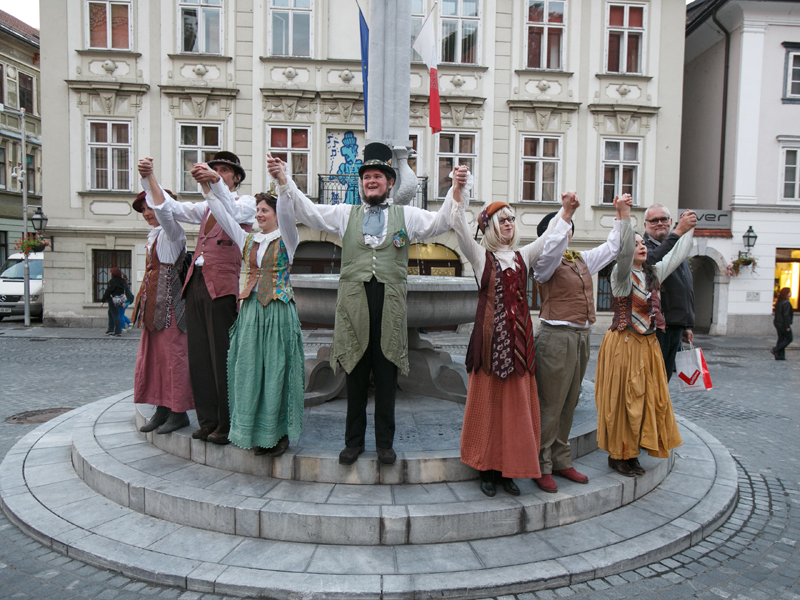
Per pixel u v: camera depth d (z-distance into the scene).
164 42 14.49
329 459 3.28
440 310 4.25
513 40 15.15
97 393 7.27
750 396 7.97
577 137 15.46
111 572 2.80
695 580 2.86
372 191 3.13
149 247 3.95
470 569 2.71
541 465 3.30
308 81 14.70
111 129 14.53
